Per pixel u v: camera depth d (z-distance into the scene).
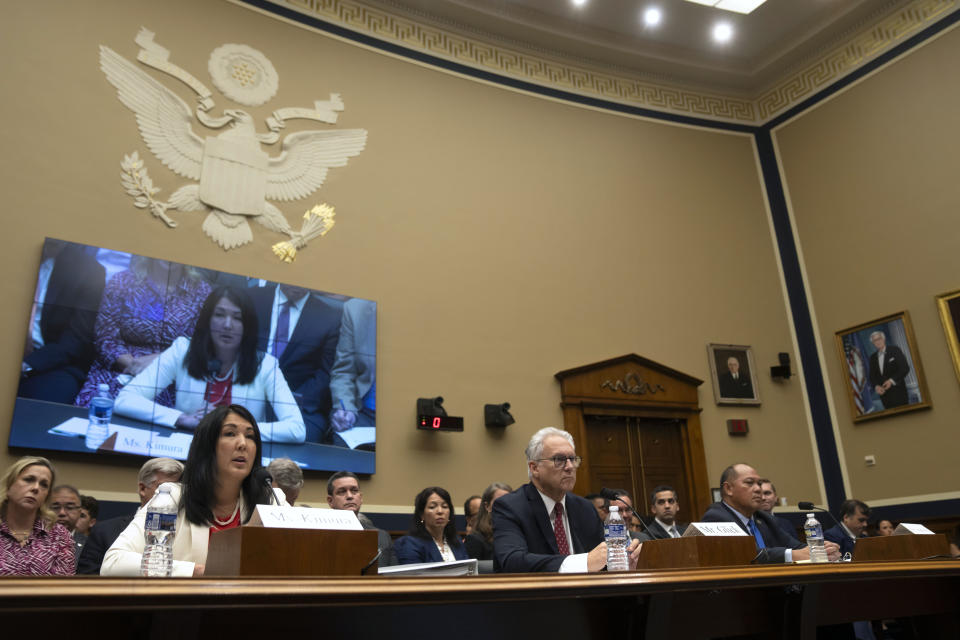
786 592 2.85
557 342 9.35
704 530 3.20
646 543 3.16
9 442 5.98
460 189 9.38
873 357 9.86
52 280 6.52
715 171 11.27
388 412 8.09
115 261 6.88
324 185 8.46
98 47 7.47
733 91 11.81
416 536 4.96
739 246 10.99
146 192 7.33
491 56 10.27
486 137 9.82
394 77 9.41
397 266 8.64
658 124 11.14
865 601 3.21
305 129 8.55
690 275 10.52
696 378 9.87
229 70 8.24
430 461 8.15
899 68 10.13
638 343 9.85
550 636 2.23
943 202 9.41
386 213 8.77
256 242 7.85
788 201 11.23
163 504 2.51
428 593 1.85
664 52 11.12
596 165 10.47
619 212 10.38
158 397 6.73
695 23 10.68
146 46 7.76
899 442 9.50
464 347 8.76
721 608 2.73
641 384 9.59
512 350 9.04
